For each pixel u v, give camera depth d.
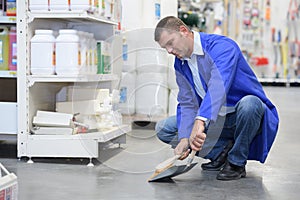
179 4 7.95
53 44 3.39
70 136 3.35
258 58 12.50
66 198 2.50
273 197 2.57
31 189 2.66
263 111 2.92
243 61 3.01
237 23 12.51
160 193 2.61
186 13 7.15
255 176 3.05
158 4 5.18
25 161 3.42
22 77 3.42
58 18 3.61
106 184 2.79
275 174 3.12
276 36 12.55
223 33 12.33
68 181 2.85
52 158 3.52
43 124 3.45
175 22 2.86
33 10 3.38
